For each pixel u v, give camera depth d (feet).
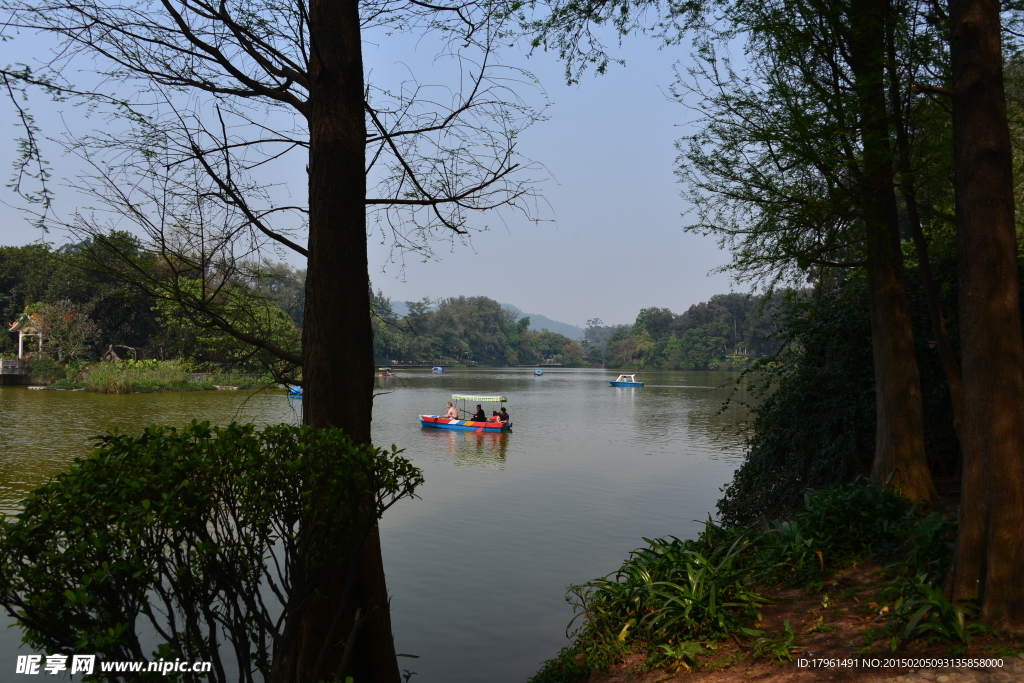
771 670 15.51
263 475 10.44
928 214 29.04
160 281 14.26
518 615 28.76
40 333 177.47
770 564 21.61
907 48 22.94
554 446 82.79
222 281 15.01
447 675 23.39
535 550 38.17
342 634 14.76
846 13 23.40
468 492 54.29
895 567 20.08
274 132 16.65
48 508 9.26
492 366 550.36
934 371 32.91
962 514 16.25
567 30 24.84
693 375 372.38
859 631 16.62
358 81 16.58
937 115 23.73
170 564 10.08
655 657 17.71
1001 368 15.58
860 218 26.22
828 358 35.68
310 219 16.29
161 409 112.47
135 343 180.96
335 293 15.87
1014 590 14.87
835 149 24.22
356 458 11.62
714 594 18.98
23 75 13.65
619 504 49.90
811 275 31.42
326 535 11.77
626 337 541.34
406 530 42.29
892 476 26.45
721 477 61.21
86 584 8.61
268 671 12.29
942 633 14.83
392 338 331.98
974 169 16.17
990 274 15.87
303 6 15.02
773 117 25.48
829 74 27.02
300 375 16.84
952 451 33.76
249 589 11.02
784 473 36.27
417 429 102.12
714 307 458.91
